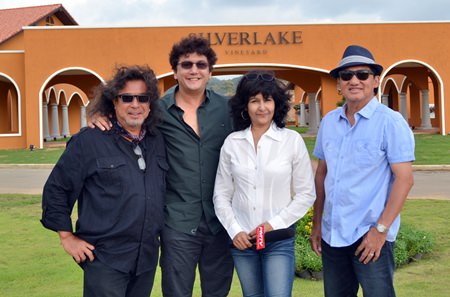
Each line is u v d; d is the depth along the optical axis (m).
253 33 25.48
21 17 33.59
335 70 3.51
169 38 25.22
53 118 35.00
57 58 25.14
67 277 5.80
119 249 3.31
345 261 3.56
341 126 3.52
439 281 5.61
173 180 3.81
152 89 3.40
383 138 3.34
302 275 5.91
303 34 25.66
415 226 7.87
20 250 6.89
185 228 3.78
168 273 3.82
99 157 3.29
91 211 3.32
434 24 26.12
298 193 3.62
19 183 13.75
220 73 29.11
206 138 3.82
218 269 3.98
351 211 3.39
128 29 25.17
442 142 22.66
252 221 3.57
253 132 3.66
